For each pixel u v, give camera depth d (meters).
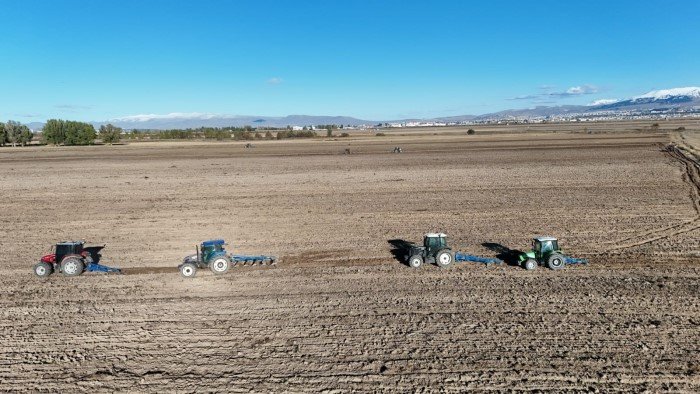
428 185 44.66
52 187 47.84
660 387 11.51
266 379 12.20
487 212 32.25
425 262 20.88
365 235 26.97
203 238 27.19
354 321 15.34
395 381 11.95
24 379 12.45
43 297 18.02
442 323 15.02
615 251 22.88
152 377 12.41
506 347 13.45
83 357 13.48
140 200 39.88
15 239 27.55
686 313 15.34
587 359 12.73
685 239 24.56
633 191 38.62
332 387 11.78
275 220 31.44
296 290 18.27
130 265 22.22
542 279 18.84
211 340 14.32
